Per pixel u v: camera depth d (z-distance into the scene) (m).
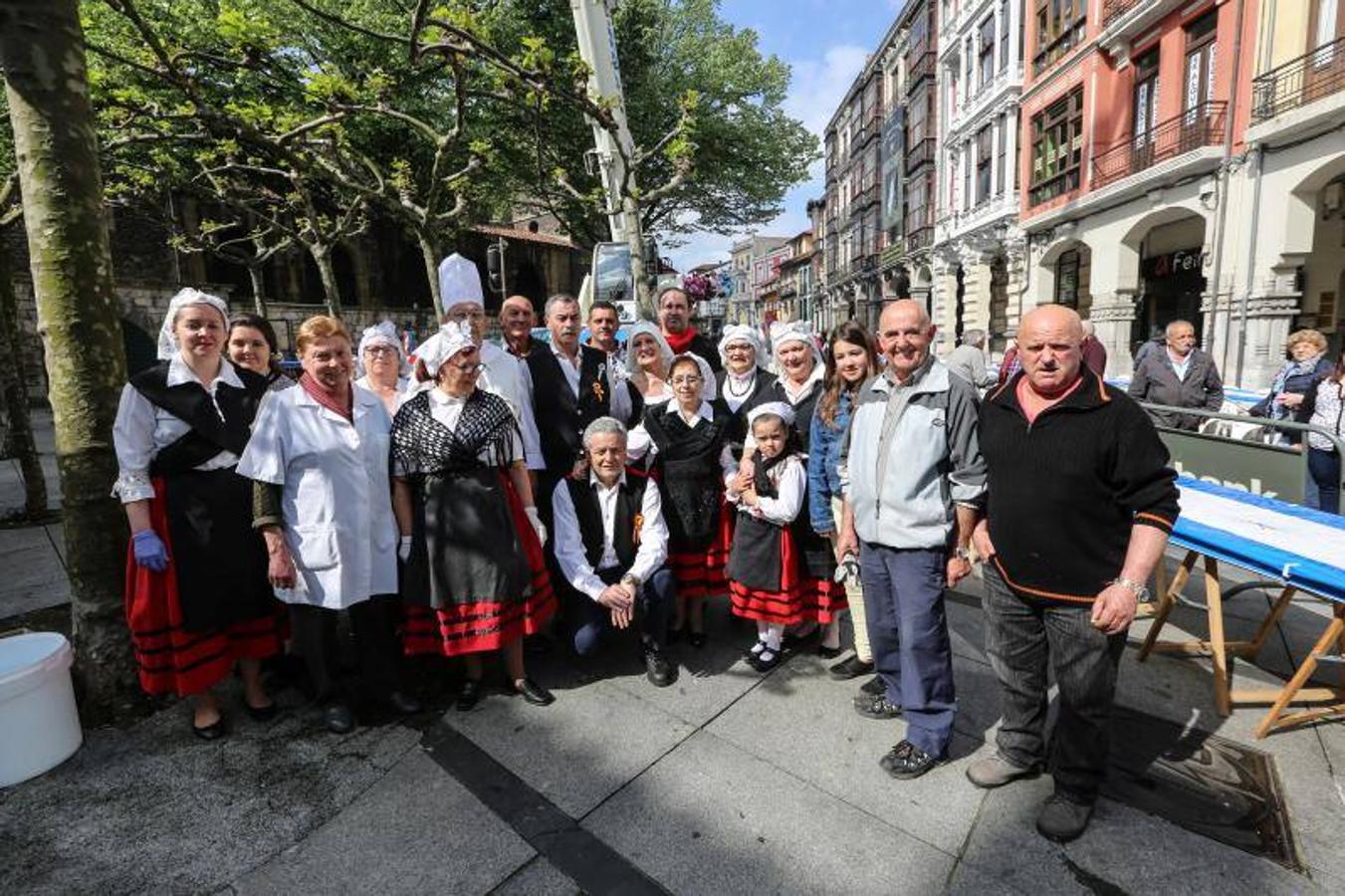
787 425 3.17
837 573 2.89
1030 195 17.56
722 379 3.97
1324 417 5.11
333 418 2.77
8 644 2.68
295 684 3.23
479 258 26.98
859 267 36.84
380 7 11.89
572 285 30.95
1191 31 12.10
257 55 5.79
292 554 2.72
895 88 30.53
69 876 2.06
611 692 3.12
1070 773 2.18
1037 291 17.69
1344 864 2.01
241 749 2.72
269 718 2.95
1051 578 2.15
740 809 2.32
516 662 3.04
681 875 2.04
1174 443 4.64
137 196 12.78
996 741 2.62
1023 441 2.18
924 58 25.05
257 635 2.87
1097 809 2.26
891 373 2.58
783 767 2.55
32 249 2.72
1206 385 5.98
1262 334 10.73
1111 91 14.34
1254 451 4.01
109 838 2.22
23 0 2.54
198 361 2.74
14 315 5.91
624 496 3.26
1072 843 2.12
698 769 2.54
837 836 2.19
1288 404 5.62
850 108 38.88
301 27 11.48
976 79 20.72
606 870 2.06
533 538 3.16
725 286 32.75
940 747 2.47
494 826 2.26
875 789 2.41
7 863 2.12
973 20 20.59
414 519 2.96
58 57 2.63
